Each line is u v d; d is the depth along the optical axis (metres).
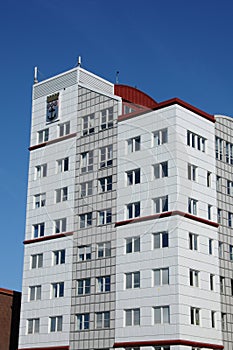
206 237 58.59
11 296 73.38
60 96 68.94
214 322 56.81
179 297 53.59
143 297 55.81
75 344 59.31
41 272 64.69
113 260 59.31
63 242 63.84
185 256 55.53
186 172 58.31
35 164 69.06
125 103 64.19
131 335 55.50
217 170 62.25
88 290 60.28
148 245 57.03
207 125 62.31
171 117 58.94
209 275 57.72
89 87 66.38
